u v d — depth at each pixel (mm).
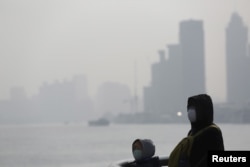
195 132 9133
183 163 8984
